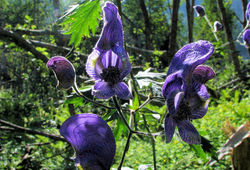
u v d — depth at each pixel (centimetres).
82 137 6
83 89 11
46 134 29
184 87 7
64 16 10
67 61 8
